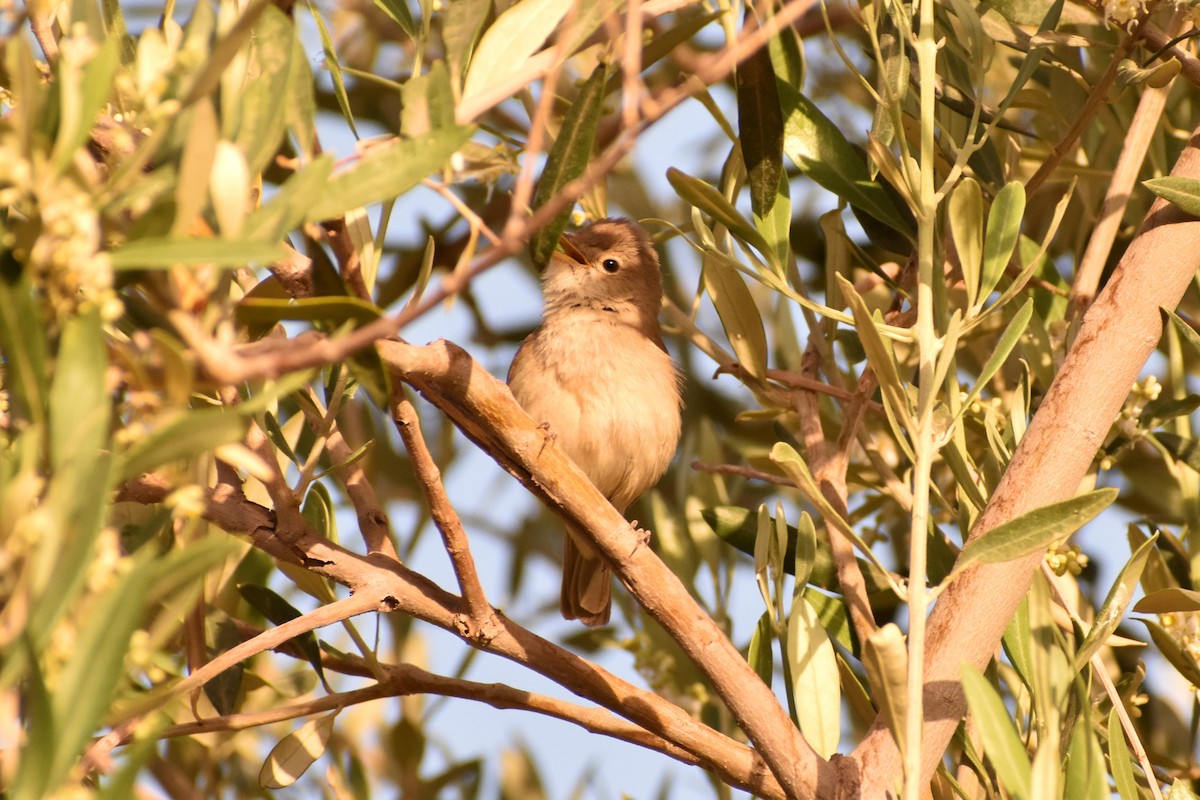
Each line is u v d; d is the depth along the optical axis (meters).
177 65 4.13
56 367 3.37
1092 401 5.95
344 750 8.45
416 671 6.64
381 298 10.38
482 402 5.49
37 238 3.41
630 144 4.02
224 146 3.59
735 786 6.58
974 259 5.81
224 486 5.98
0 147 3.36
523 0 5.35
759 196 6.85
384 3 6.42
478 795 8.61
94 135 4.27
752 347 8.04
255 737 8.39
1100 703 6.91
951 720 5.51
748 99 6.75
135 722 4.92
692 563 8.96
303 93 4.69
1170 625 6.89
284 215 3.81
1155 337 6.07
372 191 3.97
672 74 11.13
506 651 6.27
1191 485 7.80
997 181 7.74
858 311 5.11
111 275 3.43
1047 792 4.20
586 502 5.73
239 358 3.62
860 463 8.91
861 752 5.77
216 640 7.16
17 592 3.17
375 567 6.09
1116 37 7.93
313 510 7.04
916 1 6.59
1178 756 8.25
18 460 3.34
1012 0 7.38
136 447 3.27
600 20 5.24
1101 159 8.69
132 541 5.22
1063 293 8.21
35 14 4.90
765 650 6.74
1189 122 9.15
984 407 7.46
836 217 8.34
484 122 9.96
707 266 8.07
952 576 4.93
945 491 8.88
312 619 5.84
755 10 6.58
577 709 6.69
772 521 7.23
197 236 3.56
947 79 7.46
